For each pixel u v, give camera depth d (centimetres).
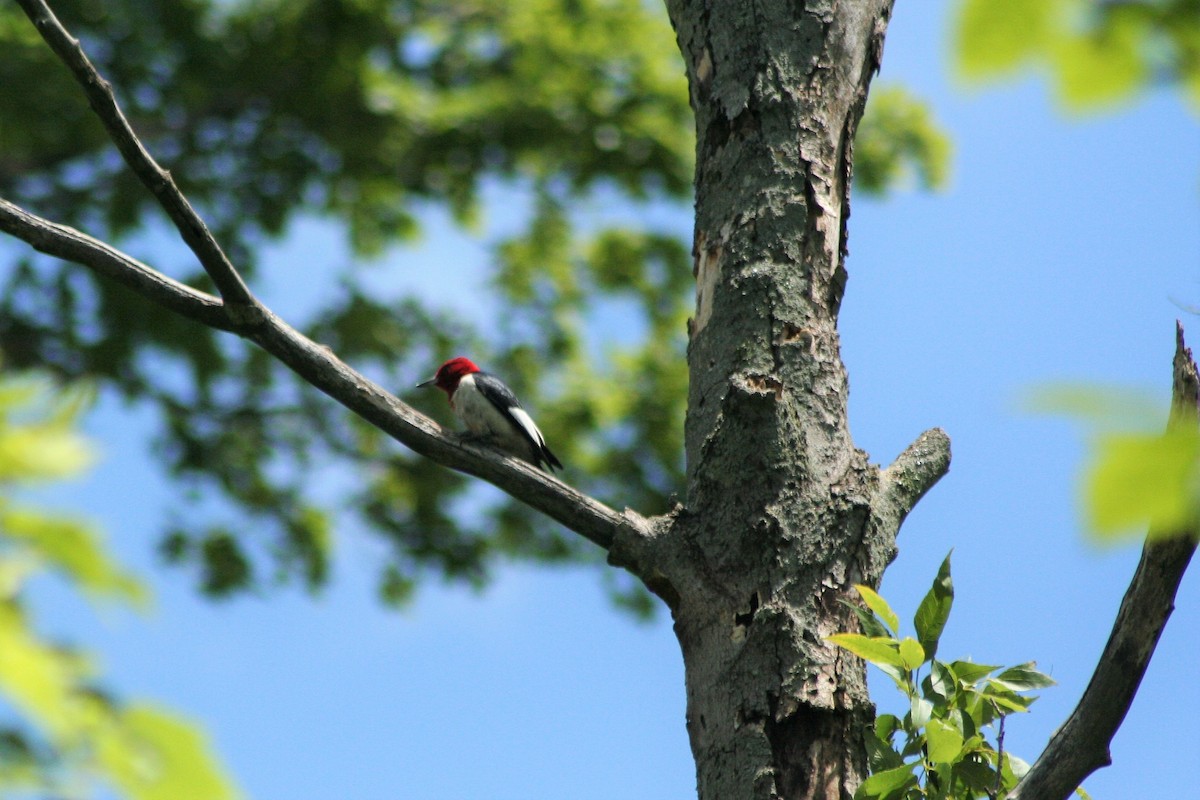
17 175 3148
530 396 3469
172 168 3250
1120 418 228
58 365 3192
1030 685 804
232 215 3369
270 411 3409
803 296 929
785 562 845
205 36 3064
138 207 3250
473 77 3462
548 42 3366
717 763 795
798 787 771
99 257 936
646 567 880
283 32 3067
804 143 968
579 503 920
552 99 3266
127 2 3031
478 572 3550
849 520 866
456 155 3297
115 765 232
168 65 3169
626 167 3359
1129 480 225
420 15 3394
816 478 874
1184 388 629
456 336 3584
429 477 3506
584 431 3362
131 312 3212
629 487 3384
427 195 3397
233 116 3250
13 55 2914
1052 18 287
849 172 994
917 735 779
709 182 986
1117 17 286
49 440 260
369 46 3198
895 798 742
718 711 811
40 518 239
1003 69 295
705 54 1020
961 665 809
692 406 930
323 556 3466
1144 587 679
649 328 3694
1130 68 290
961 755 757
